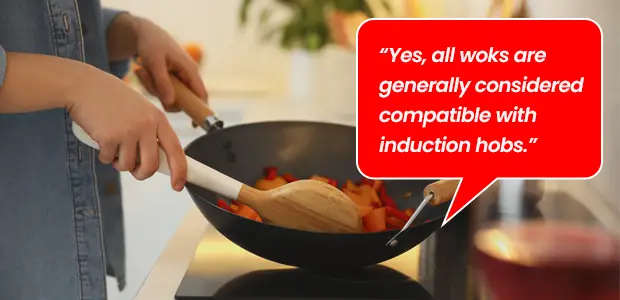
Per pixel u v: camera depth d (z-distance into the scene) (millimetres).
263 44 1789
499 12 1143
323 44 1438
